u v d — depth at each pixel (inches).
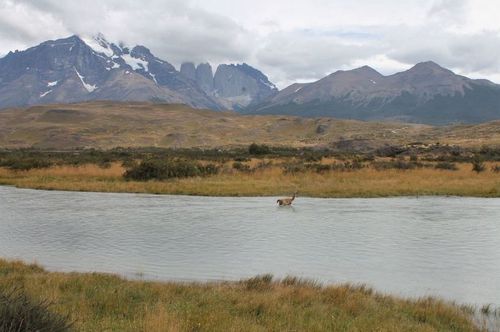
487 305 546.9
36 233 959.0
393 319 455.2
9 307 332.5
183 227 1026.7
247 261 732.0
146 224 1066.1
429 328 432.5
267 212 1249.4
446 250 815.7
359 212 1252.5
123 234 948.6
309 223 1080.8
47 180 2028.8
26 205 1379.2
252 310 463.2
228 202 1451.8
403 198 1558.8
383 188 1702.8
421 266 709.3
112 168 2377.0
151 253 782.5
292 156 3641.7
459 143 5270.7
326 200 1503.4
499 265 720.3
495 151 3693.4
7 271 618.2
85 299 478.6
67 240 888.9
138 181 1968.5
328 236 929.5
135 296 507.5
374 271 684.7
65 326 351.3
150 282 578.9
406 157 3452.3
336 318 446.3
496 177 2020.2
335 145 5802.2
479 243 874.8
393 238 917.2
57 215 1192.8
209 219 1133.7
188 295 515.5
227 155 3870.6
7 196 1596.9
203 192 1638.8
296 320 430.6
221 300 493.0
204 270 677.3
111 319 419.2
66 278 569.0
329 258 753.6
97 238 906.7
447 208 1330.0
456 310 506.6
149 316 402.9
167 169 2022.6
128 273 658.8
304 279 617.6
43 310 346.6
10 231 979.9
